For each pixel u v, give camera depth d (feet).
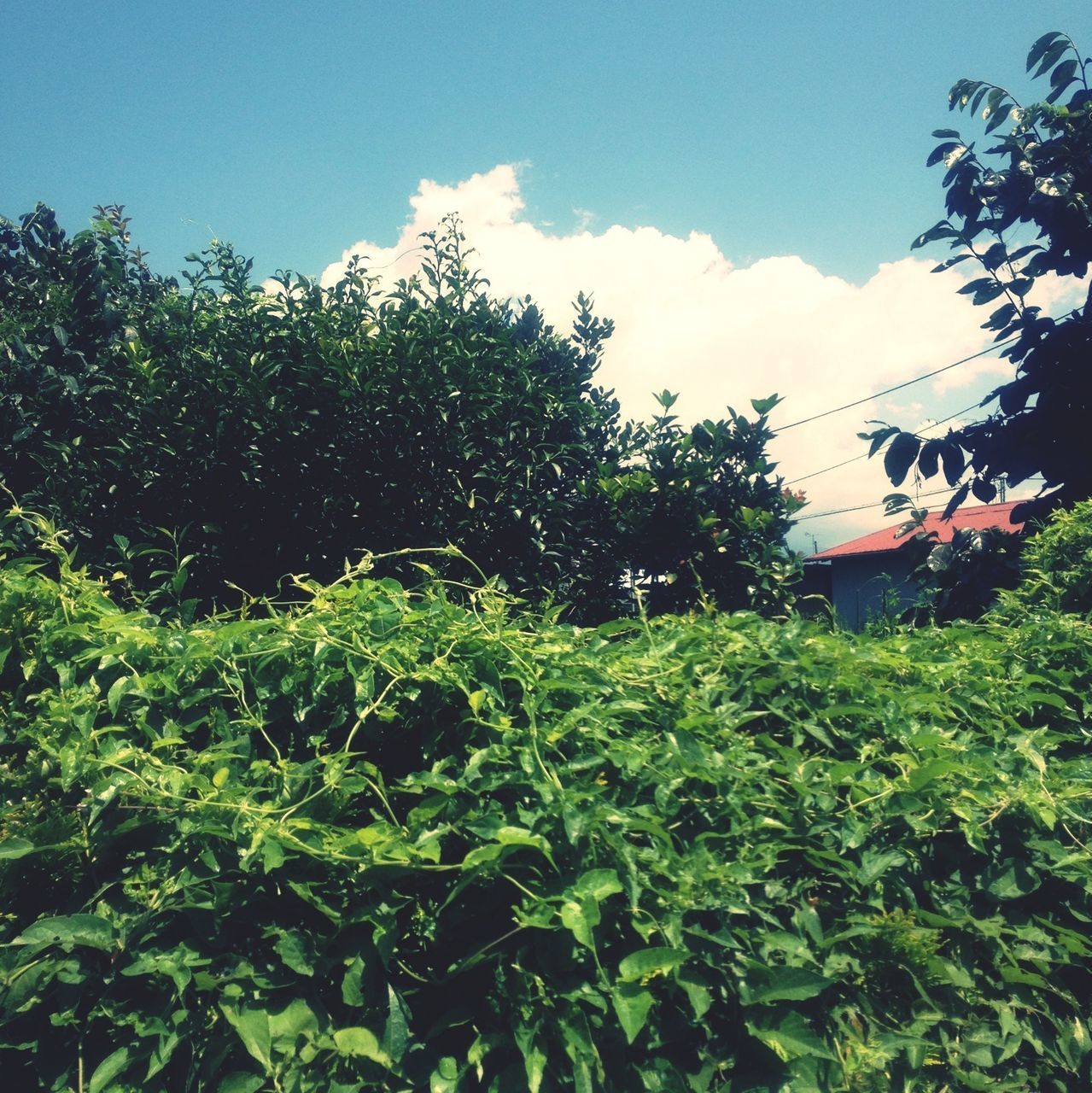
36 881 5.76
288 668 6.76
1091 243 18.22
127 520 16.40
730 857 6.59
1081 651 9.98
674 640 8.64
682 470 18.66
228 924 5.70
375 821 6.27
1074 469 18.24
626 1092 5.53
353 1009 5.64
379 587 7.65
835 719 8.13
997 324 19.70
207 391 16.26
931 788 7.30
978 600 18.72
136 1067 5.36
